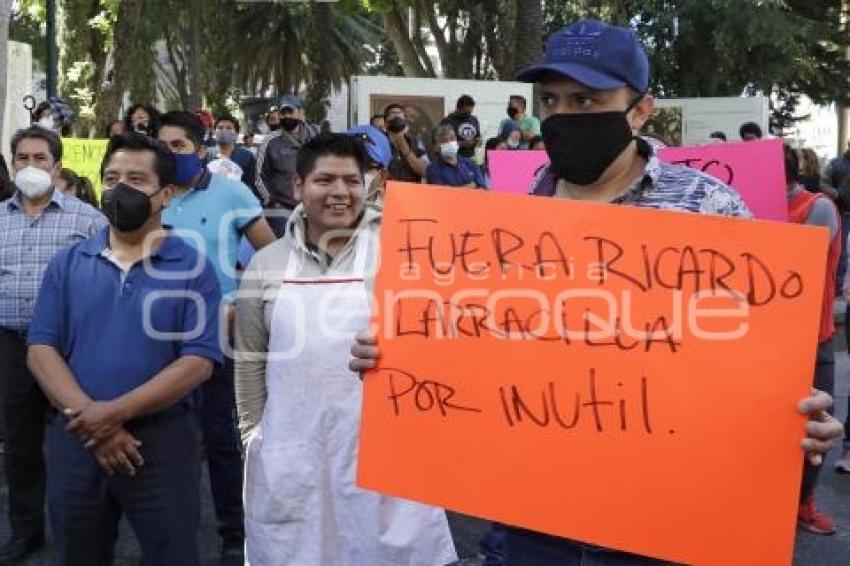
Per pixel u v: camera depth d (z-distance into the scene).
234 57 35.09
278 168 7.95
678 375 2.23
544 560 2.41
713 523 2.19
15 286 4.46
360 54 37.22
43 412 4.63
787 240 2.16
